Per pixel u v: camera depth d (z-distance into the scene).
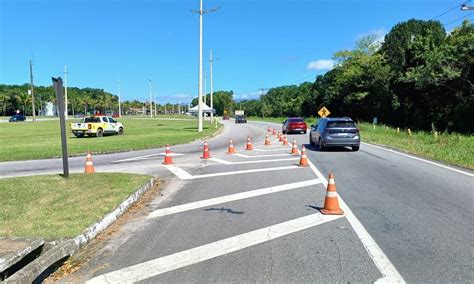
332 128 21.02
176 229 7.04
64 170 11.57
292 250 5.88
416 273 5.04
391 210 8.11
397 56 61.91
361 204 8.66
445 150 19.41
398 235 6.51
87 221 7.04
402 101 54.09
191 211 8.29
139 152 22.16
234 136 37.69
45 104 168.38
